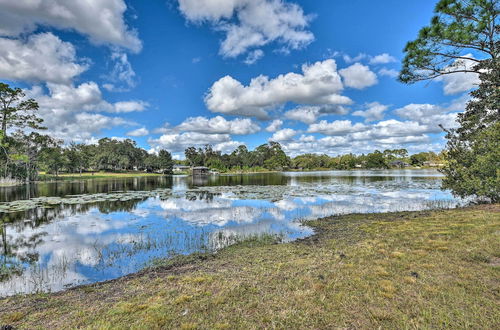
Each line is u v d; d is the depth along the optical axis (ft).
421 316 10.31
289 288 13.73
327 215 41.93
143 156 303.89
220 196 69.97
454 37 29.09
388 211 43.47
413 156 334.24
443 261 15.85
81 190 89.61
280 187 91.56
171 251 26.02
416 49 31.22
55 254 25.50
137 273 20.31
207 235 31.50
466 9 28.30
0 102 112.06
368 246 21.08
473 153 39.81
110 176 202.69
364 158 342.23
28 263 23.17
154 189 93.09
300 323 10.36
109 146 270.67
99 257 24.54
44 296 16.31
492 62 29.63
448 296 11.67
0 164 114.32
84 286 18.01
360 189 79.56
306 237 29.22
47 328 11.52
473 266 14.79
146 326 10.76
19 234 32.89
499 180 34.50
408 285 13.00
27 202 60.03
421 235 22.75
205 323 10.79
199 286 15.20
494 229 21.99
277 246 25.12
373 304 11.44
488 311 10.37
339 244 23.54
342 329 9.84
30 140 140.67
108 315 12.11
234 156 326.85
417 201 53.72
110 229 35.14
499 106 34.27
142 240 29.86
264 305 12.01
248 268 18.30
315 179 135.74
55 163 163.73
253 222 38.17
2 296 16.65
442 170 45.55
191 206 53.67
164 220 40.52
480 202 41.98
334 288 13.26
